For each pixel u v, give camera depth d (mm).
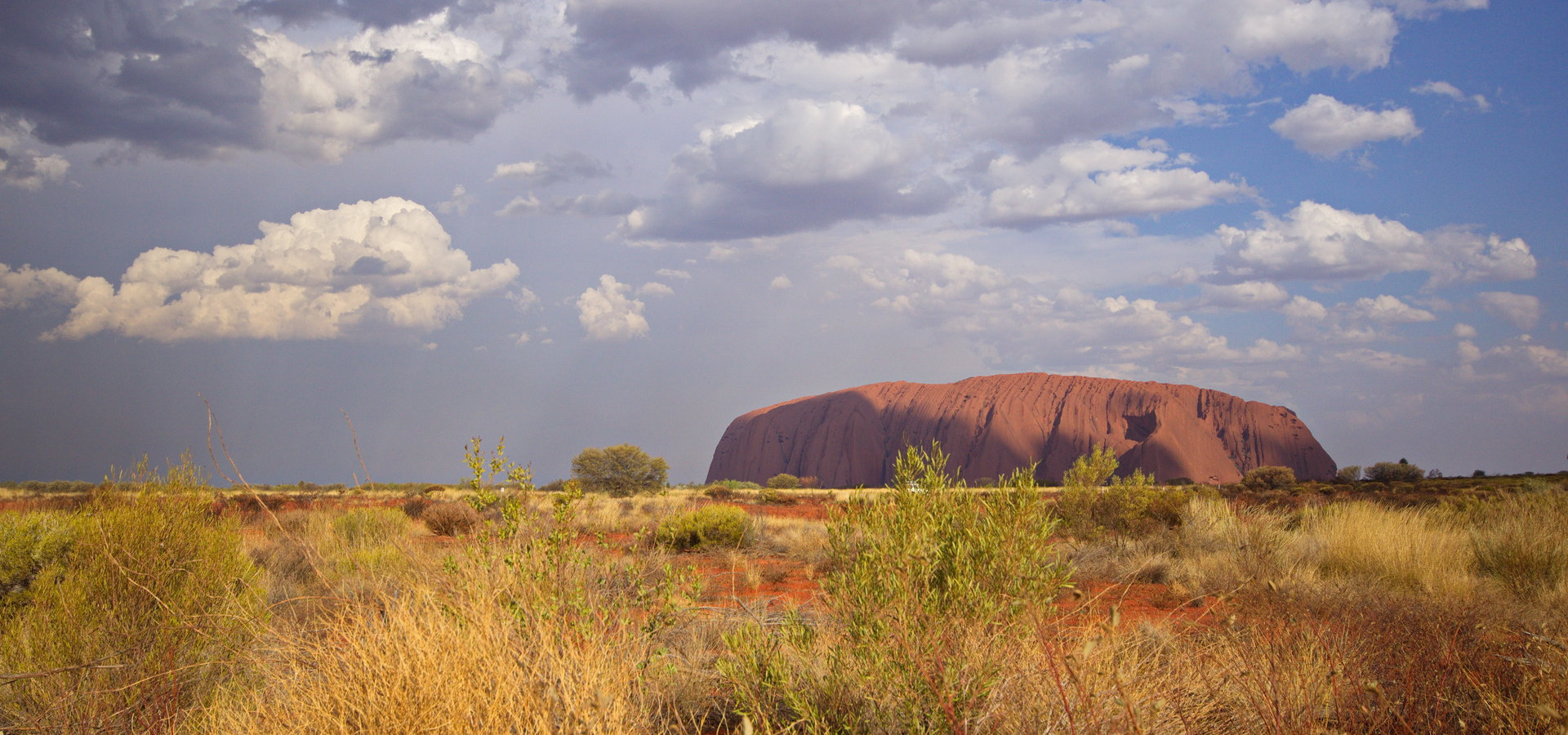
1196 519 13031
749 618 4336
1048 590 3564
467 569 3871
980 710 2986
